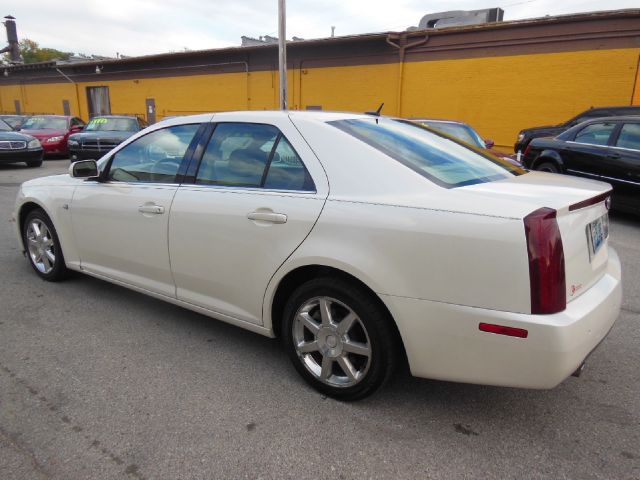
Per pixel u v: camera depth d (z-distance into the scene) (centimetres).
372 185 251
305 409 264
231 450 230
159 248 337
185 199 318
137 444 234
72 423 249
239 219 288
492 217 214
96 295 427
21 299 416
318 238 257
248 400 272
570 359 209
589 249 238
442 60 1593
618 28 1277
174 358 318
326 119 291
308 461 224
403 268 231
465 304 219
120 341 341
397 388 285
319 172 268
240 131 311
